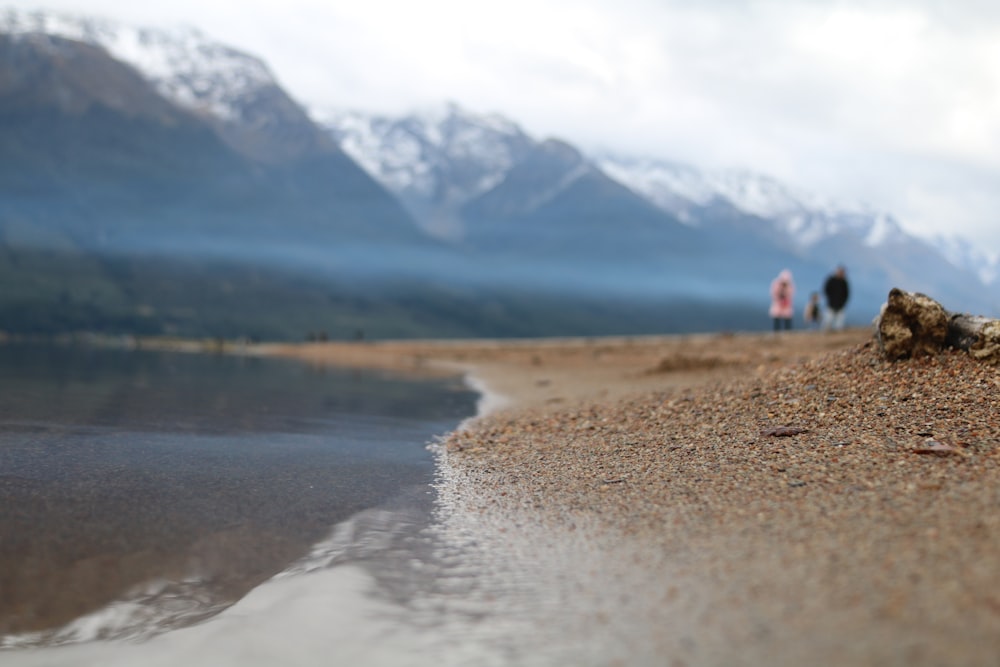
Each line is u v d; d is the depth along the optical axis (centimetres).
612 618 405
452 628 408
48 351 4284
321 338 6675
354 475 804
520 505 656
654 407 1114
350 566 503
